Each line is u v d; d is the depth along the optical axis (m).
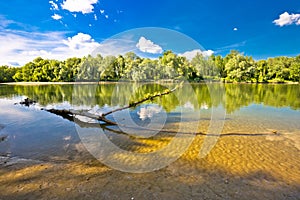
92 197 2.51
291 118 7.11
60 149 4.14
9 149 4.13
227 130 5.53
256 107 9.55
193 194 2.59
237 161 3.58
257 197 2.54
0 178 2.94
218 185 2.81
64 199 2.47
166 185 2.80
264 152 4.00
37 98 12.97
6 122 6.38
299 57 43.59
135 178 2.99
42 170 3.21
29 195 2.54
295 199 2.50
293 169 3.29
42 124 6.15
